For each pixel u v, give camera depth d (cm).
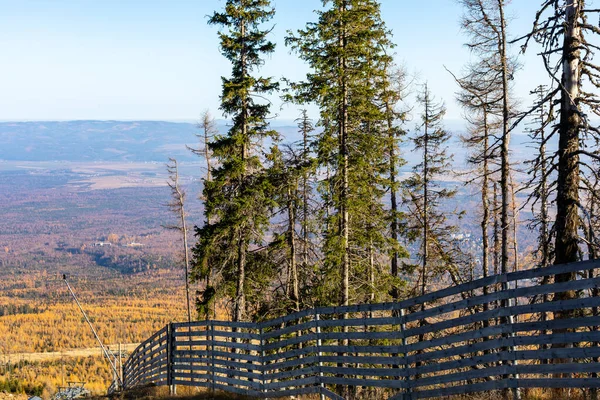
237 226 2183
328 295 2184
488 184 2280
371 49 2044
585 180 1109
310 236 2292
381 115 2055
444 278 2478
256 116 2269
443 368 1062
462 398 1136
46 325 14950
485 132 2123
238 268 2328
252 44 2231
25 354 10712
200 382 1706
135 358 2423
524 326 950
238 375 1572
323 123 2045
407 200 2417
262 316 2308
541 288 930
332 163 2014
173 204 3588
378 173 2267
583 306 891
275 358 1448
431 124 2314
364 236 2133
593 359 984
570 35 1103
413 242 2458
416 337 1930
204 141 3228
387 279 2192
